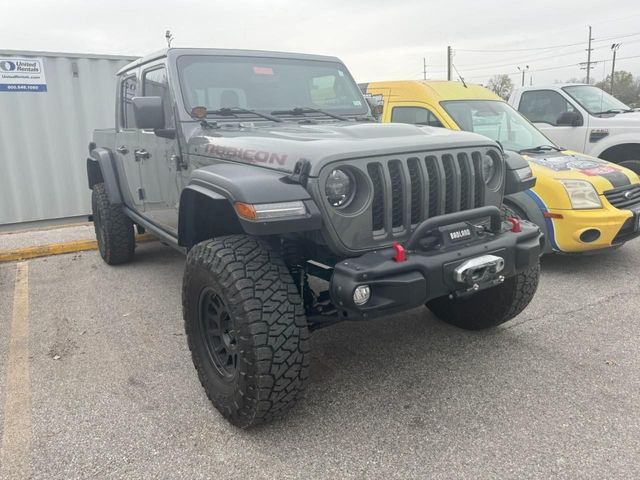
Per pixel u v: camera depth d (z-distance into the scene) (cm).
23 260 632
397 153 275
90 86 809
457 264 268
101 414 297
